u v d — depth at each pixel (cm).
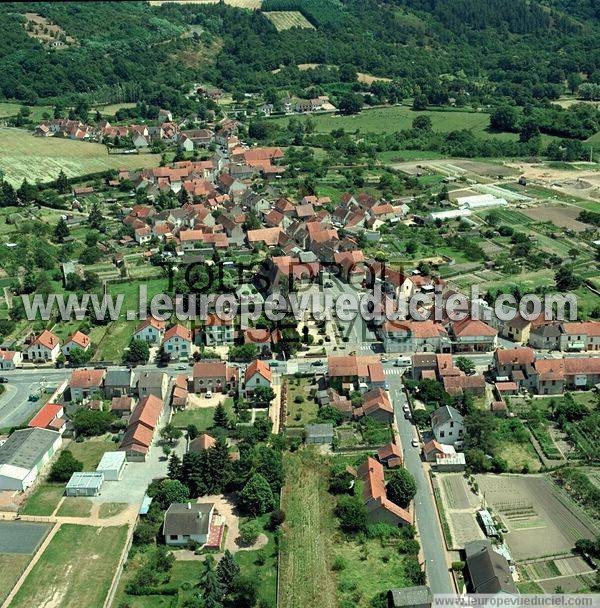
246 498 16425
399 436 19338
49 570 14938
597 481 17475
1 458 17800
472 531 15975
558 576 14675
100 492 17275
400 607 13525
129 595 14362
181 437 19288
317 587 14512
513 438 19200
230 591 14362
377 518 16100
